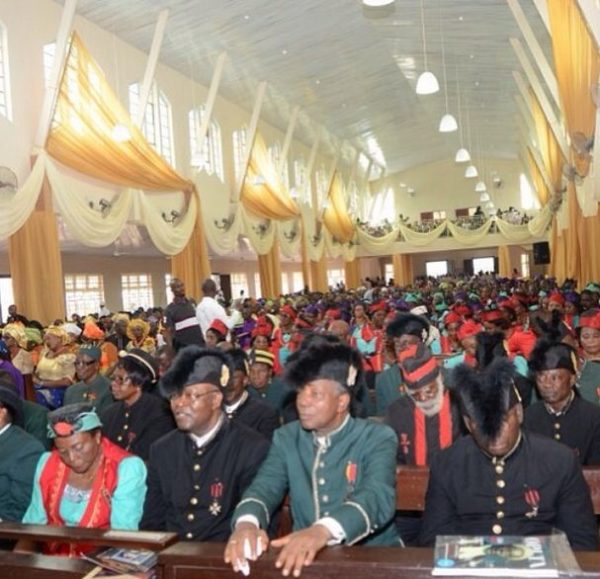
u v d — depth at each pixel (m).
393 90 22.98
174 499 2.94
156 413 4.26
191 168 16.69
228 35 15.34
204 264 16.30
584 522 2.54
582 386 4.74
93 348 5.57
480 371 2.62
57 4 12.99
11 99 11.62
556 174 19.16
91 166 12.35
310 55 17.78
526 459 2.61
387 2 9.70
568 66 10.38
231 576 2.19
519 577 1.93
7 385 3.61
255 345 6.95
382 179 38.91
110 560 2.46
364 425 2.65
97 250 18.52
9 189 10.55
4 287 16.64
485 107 25.20
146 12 13.69
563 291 13.41
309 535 2.16
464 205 37.59
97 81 12.66
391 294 18.06
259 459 2.93
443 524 2.68
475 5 14.33
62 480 3.06
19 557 2.55
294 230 24.38
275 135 24.41
